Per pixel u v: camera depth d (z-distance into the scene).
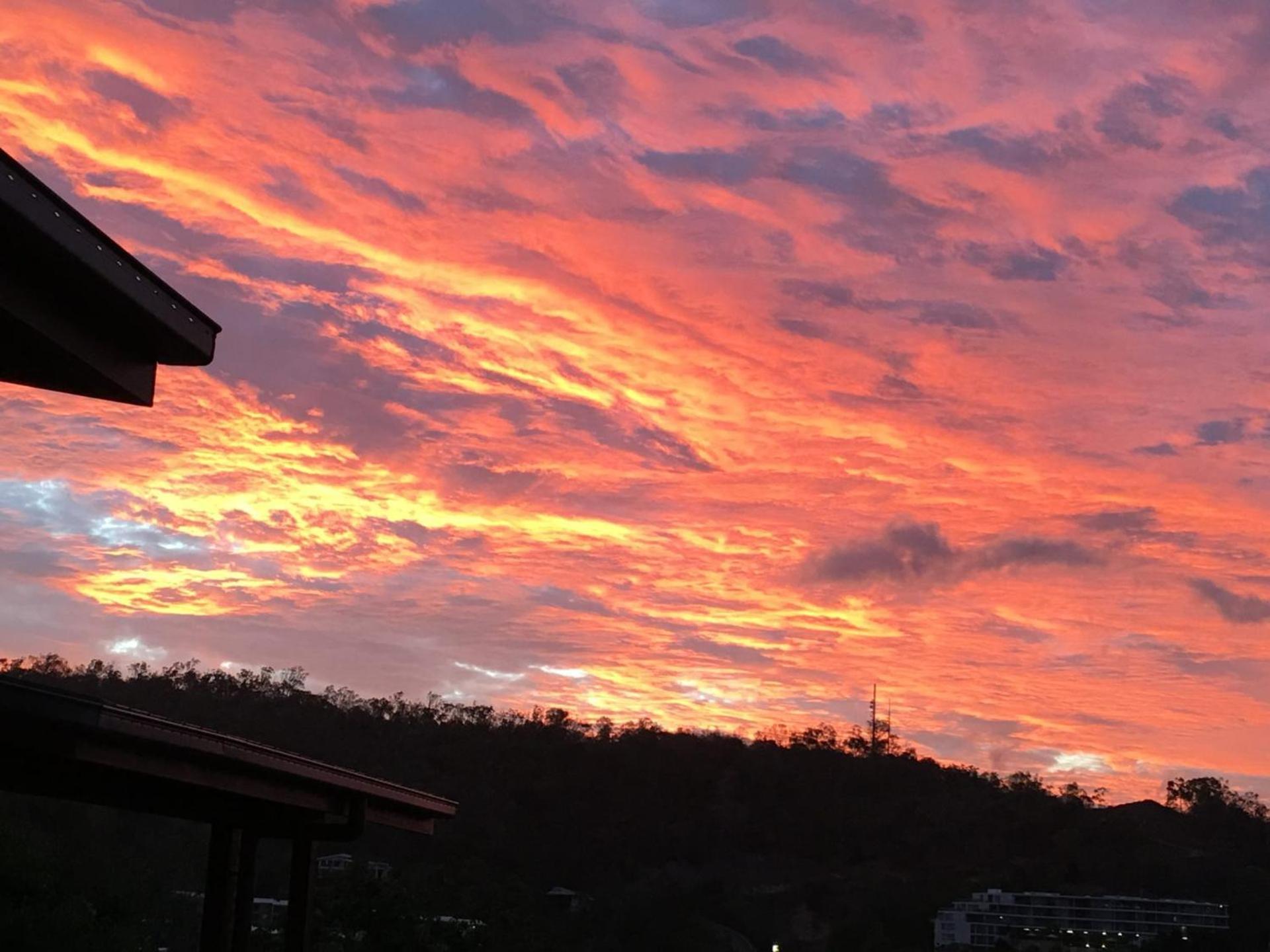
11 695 17.39
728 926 125.88
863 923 129.62
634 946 110.94
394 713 150.62
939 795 171.00
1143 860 148.25
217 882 27.59
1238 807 178.38
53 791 23.48
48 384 20.27
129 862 51.09
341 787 27.94
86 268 18.06
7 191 16.44
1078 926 125.19
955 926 124.88
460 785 134.00
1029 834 160.12
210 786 23.12
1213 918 124.81
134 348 20.73
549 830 131.50
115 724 18.97
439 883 66.56
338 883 49.56
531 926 67.94
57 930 35.78
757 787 160.50
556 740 156.00
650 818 145.00
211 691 133.62
